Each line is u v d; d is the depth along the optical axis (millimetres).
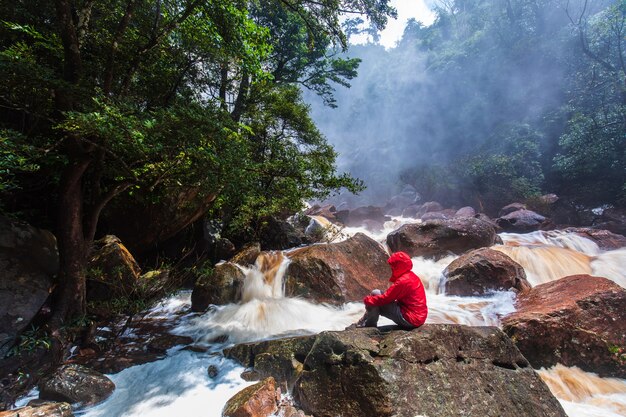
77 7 5293
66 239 4559
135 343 5004
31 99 4363
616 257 8219
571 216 15047
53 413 3143
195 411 3482
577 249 9906
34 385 3803
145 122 3705
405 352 3262
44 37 5570
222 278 6430
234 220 9352
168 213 7734
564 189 17484
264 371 4051
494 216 18828
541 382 3441
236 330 5324
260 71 6590
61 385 3574
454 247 9016
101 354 4617
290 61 15062
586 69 18469
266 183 6730
